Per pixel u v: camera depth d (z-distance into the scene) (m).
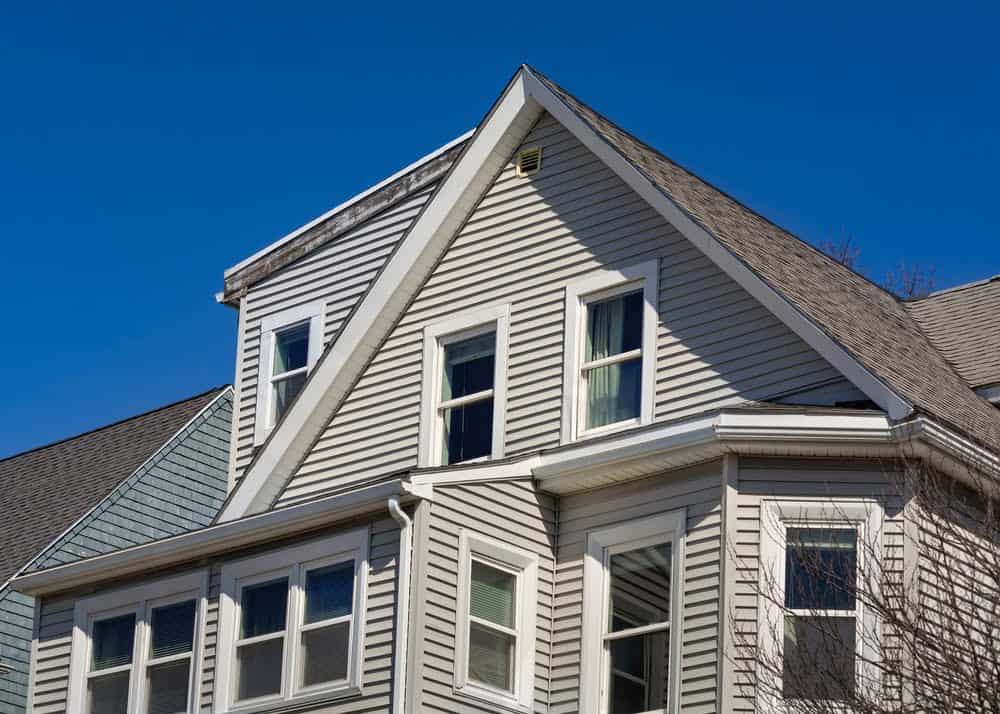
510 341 21.80
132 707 21.11
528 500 20.11
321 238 25.69
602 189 21.67
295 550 20.05
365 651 18.94
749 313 20.06
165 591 21.31
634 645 19.39
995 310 24.20
